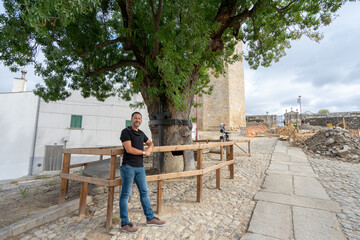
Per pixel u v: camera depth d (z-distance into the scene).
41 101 14.49
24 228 2.77
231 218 3.16
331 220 3.04
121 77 8.59
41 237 2.64
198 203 3.71
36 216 3.01
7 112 14.08
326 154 9.20
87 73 5.89
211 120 27.22
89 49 4.94
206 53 5.21
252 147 12.53
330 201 3.81
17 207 3.86
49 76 5.81
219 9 5.48
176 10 4.12
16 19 4.23
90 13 4.64
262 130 22.70
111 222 2.86
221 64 5.82
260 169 6.71
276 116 34.66
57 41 4.81
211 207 3.55
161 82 5.11
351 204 3.64
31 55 4.97
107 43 5.42
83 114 15.39
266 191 4.44
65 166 3.68
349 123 29.41
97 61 5.84
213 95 27.38
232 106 26.80
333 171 6.30
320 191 4.42
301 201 3.82
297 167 6.98
